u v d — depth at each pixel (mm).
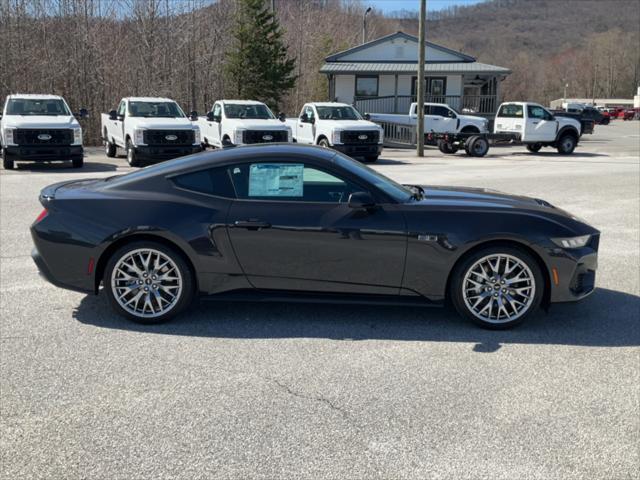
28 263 6727
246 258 4820
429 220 4766
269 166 4910
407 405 3596
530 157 22656
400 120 27719
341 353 4379
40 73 28688
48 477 2873
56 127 16266
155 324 4938
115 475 2893
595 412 3521
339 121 20266
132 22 31219
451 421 3410
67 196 4984
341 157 5234
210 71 35938
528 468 2963
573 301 4863
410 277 4816
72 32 29312
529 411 3529
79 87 29422
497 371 4086
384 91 34875
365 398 3680
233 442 3182
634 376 4020
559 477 2893
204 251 4797
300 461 3016
